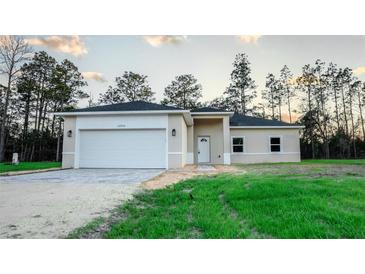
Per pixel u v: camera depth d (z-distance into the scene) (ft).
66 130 42.80
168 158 40.63
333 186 18.04
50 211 12.53
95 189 19.06
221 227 9.87
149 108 42.47
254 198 14.92
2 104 89.76
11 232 9.52
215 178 24.77
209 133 56.80
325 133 98.94
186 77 112.68
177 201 15.11
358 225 9.78
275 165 45.09
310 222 10.16
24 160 93.91
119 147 41.65
